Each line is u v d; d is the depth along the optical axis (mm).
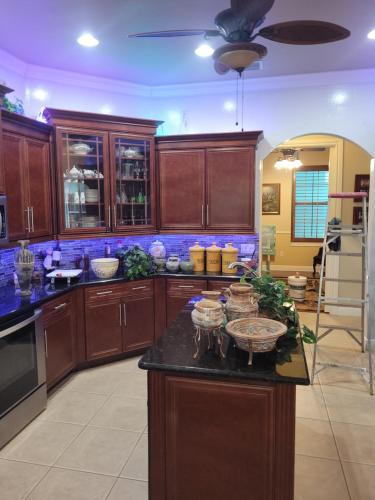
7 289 3391
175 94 4547
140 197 4363
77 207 4004
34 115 4023
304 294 6559
